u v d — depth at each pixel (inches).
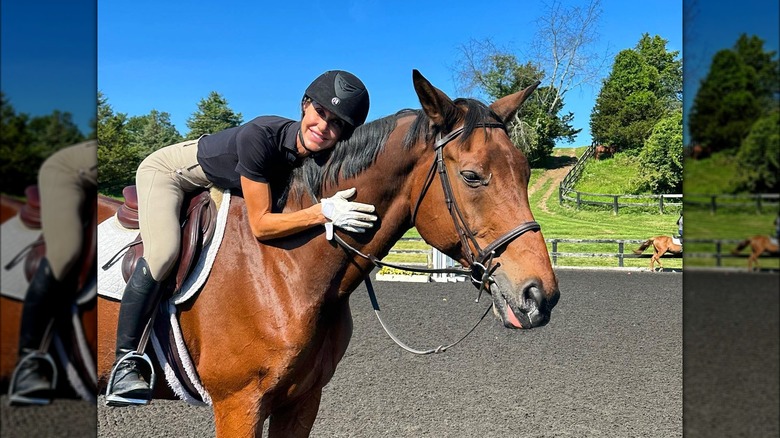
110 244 83.7
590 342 251.6
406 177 77.3
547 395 178.4
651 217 840.9
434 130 76.0
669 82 1381.6
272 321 74.3
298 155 78.4
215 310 77.0
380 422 153.4
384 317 305.7
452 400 173.2
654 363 217.6
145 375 79.6
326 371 81.8
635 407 167.6
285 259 76.3
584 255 558.3
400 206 77.9
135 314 75.5
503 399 174.4
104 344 82.4
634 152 1270.9
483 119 74.8
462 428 149.6
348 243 76.1
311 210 74.6
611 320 298.8
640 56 1359.5
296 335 73.8
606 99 1334.9
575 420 156.3
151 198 77.6
